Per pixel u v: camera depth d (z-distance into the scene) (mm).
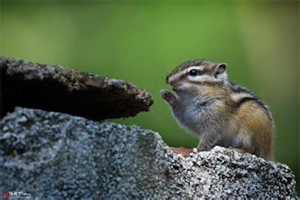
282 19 19641
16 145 5723
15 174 5648
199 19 17609
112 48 17641
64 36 18359
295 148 18453
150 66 17078
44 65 6129
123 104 6836
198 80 11625
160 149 6406
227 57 17609
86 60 17797
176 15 17609
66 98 6496
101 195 5992
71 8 18500
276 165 7555
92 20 18203
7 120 5758
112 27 17906
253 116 11016
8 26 18406
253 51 18453
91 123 6055
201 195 6742
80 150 5949
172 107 11773
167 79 11875
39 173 5734
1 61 5926
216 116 11359
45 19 18562
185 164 6703
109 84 6449
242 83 17922
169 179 6457
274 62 19266
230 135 11266
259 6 18844
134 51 17375
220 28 17703
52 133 5879
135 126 6277
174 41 17281
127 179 6156
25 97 6371
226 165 7059
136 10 17844
